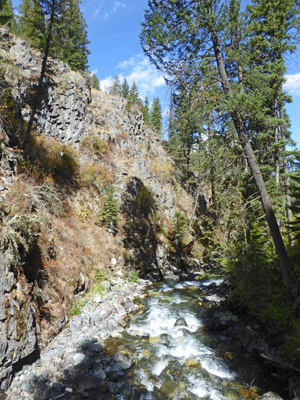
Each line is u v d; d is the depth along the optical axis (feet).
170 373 23.58
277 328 27.02
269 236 33.40
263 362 24.94
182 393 20.90
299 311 23.68
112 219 59.47
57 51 60.54
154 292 49.78
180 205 98.68
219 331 32.14
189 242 79.20
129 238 62.80
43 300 28.60
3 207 26.30
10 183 32.19
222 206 32.07
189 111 28.99
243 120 28.22
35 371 22.15
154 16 25.49
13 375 20.30
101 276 45.32
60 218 45.62
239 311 35.86
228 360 25.54
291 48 40.93
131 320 35.96
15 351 20.56
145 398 20.25
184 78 27.84
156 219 77.46
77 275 38.29
